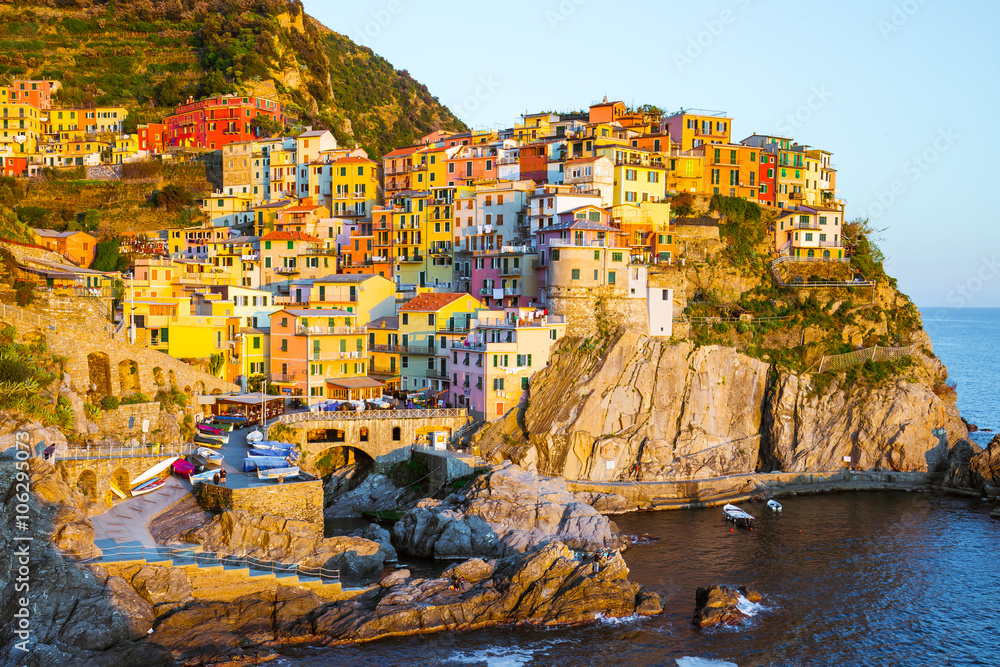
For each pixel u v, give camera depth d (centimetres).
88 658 6059
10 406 7644
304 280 14250
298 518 8144
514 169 16112
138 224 18338
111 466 7975
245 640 6656
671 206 15000
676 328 13000
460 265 14962
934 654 7175
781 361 13012
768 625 7544
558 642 7062
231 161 19475
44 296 9138
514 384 11556
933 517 10775
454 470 10381
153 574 6862
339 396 12112
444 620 7194
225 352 11800
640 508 10794
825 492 11881
